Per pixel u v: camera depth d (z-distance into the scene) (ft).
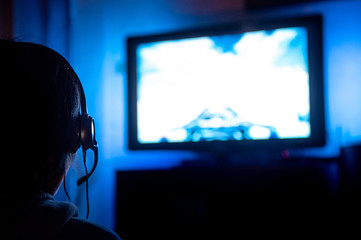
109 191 6.23
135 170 4.55
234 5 6.04
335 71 5.51
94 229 1.36
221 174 4.25
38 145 1.32
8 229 1.18
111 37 6.49
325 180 3.93
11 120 1.27
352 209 3.95
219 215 4.19
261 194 4.09
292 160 4.53
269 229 4.01
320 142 4.65
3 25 5.50
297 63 4.82
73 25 6.02
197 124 5.16
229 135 5.01
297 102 4.78
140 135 5.38
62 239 1.26
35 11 5.53
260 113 4.92
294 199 3.98
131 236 4.45
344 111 5.41
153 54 5.43
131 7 6.48
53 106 1.38
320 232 3.87
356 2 5.53
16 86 1.29
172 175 4.41
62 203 1.37
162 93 5.34
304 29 4.82
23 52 1.43
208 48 5.21
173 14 6.32
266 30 4.98
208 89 5.16
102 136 6.31
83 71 6.44
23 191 1.32
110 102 6.39
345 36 5.53
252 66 5.00
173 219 4.34
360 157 3.66
